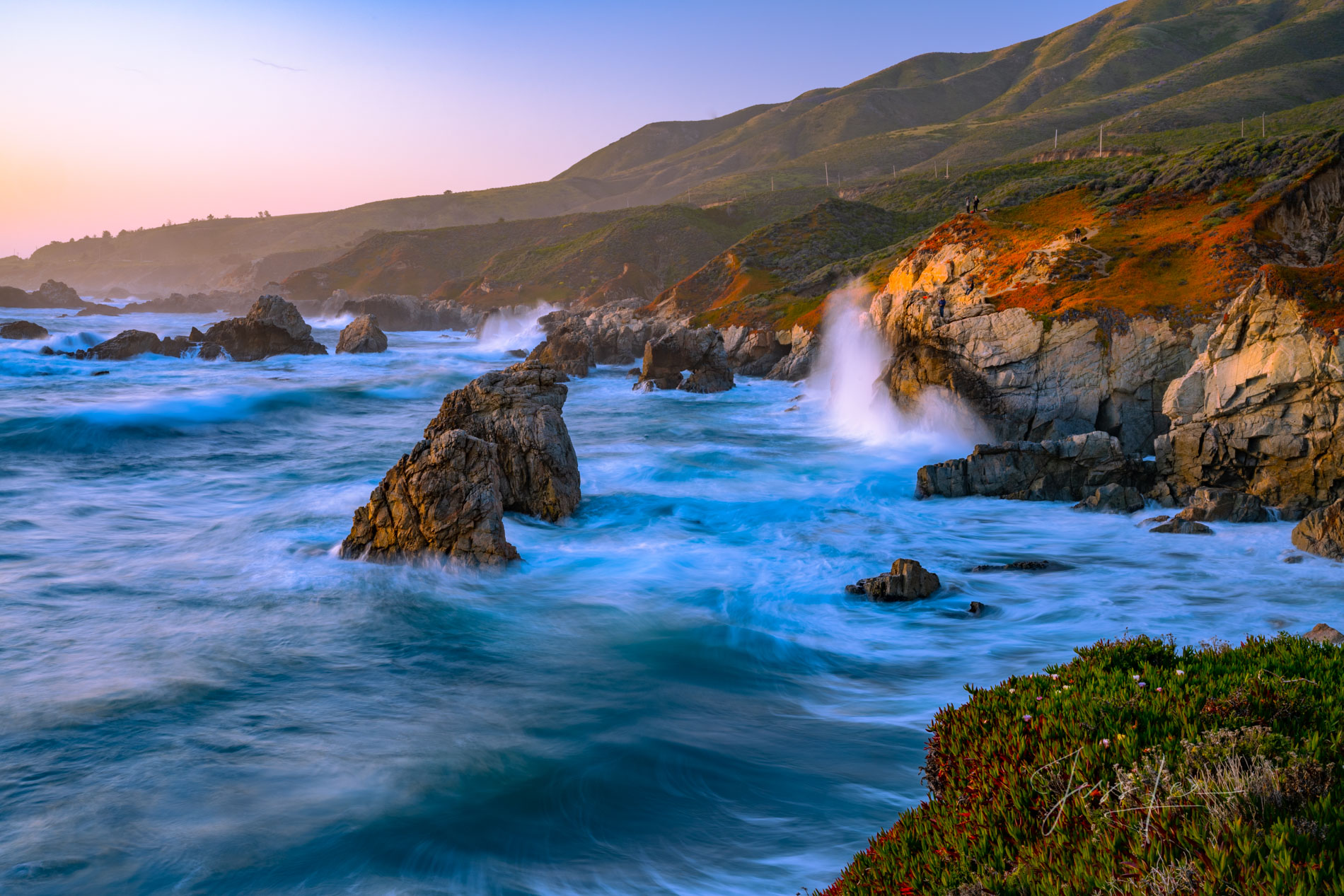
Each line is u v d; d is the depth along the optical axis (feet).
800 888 27.73
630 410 194.70
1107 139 615.57
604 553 76.64
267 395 182.09
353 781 35.58
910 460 128.88
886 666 50.88
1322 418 88.69
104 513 89.30
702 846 30.81
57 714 41.55
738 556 76.79
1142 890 15.76
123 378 218.79
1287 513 86.53
